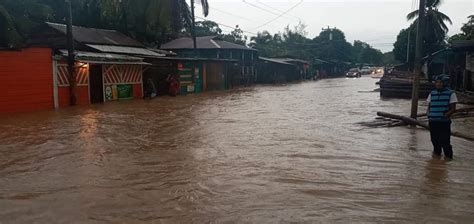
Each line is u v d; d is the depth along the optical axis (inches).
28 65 713.0
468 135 424.8
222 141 413.1
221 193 244.7
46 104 750.5
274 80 2017.7
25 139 430.3
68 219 206.1
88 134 460.8
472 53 925.2
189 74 1254.9
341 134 452.1
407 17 1723.7
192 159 333.7
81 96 844.0
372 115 625.9
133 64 967.0
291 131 473.7
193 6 1428.4
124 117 617.3
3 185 265.9
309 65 2684.5
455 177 278.7
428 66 1268.5
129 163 322.3
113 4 1300.4
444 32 1771.7
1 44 824.9
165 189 253.9
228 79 1530.5
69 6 789.9
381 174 286.0
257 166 308.8
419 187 255.1
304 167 305.4
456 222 197.3
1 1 1091.9
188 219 204.7
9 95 681.0
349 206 220.5
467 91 939.3
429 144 393.4
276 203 226.2
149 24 1347.2
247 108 748.0
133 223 200.2
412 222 197.3
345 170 297.1
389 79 1052.5
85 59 826.2
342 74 3649.1
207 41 1699.1
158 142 411.2
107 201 232.4
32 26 1118.4
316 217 205.0
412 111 527.8
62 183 269.1
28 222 202.7
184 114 655.1
